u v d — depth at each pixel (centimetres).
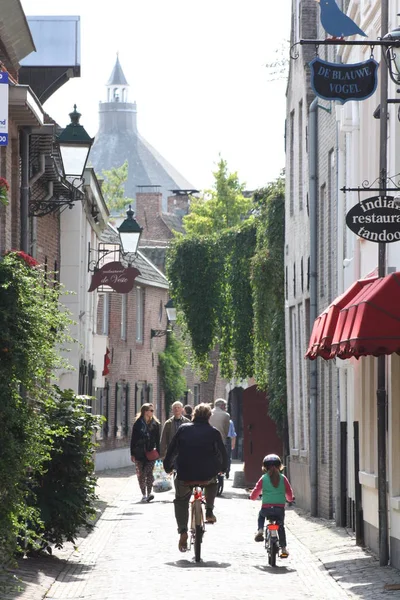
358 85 2045
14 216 3003
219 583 2062
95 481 2320
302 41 2028
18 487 1844
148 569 2255
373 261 2705
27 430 1856
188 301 6800
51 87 3919
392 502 2261
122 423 7162
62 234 4572
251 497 2375
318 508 3625
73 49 3919
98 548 2606
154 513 3550
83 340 4997
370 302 1977
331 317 2241
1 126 1878
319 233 3759
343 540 2788
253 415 4897
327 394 3512
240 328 6381
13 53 2942
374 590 1956
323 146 3656
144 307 7731
